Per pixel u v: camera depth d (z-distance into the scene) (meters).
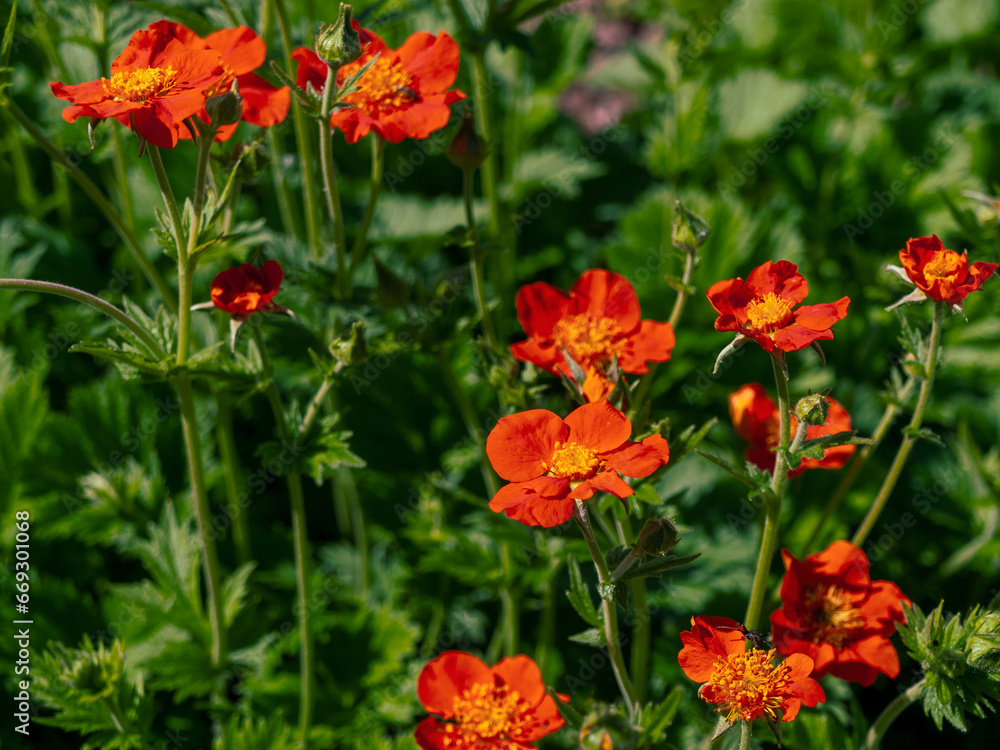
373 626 0.78
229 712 0.75
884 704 0.79
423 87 0.70
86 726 0.71
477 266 0.72
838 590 0.67
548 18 1.02
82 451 0.80
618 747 0.62
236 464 0.79
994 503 0.77
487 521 0.75
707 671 0.63
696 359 0.90
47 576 0.79
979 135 0.95
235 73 0.67
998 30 1.05
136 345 0.69
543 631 0.76
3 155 0.96
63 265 0.86
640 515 0.66
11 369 0.80
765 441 0.70
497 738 0.64
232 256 0.73
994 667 0.65
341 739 0.75
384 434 0.81
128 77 0.64
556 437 0.63
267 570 0.81
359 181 0.94
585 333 0.68
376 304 0.73
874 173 0.97
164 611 0.75
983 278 0.64
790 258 0.92
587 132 1.17
